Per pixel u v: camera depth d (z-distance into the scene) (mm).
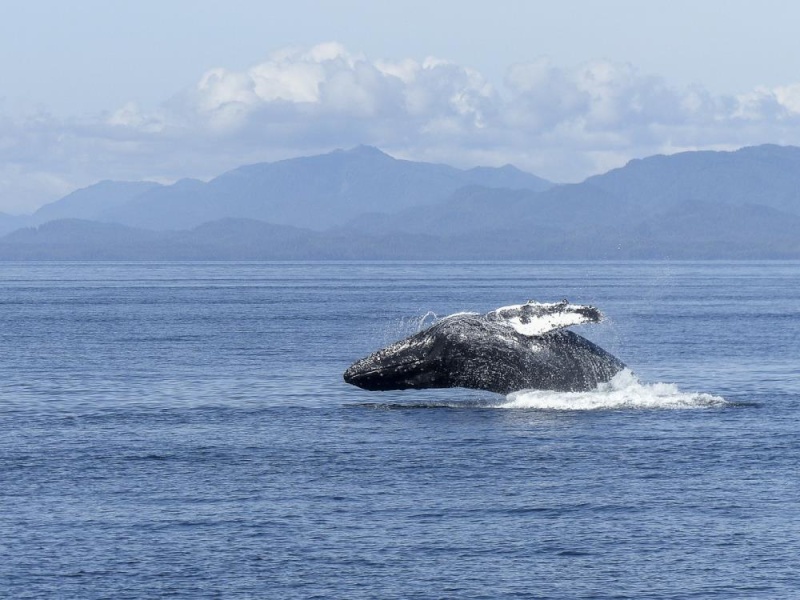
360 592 88875
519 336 163500
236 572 92875
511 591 88938
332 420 160250
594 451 134000
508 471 124375
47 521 106062
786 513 107062
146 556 96438
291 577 91812
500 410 163625
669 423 151875
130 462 131375
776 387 199875
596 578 91312
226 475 124000
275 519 106562
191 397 190125
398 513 108250
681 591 88625
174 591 89125
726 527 103062
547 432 146000
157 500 113500
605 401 165375
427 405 171000
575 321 160875
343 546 98875
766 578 90812
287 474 124188
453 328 163000
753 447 135875
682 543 98938
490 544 99188
